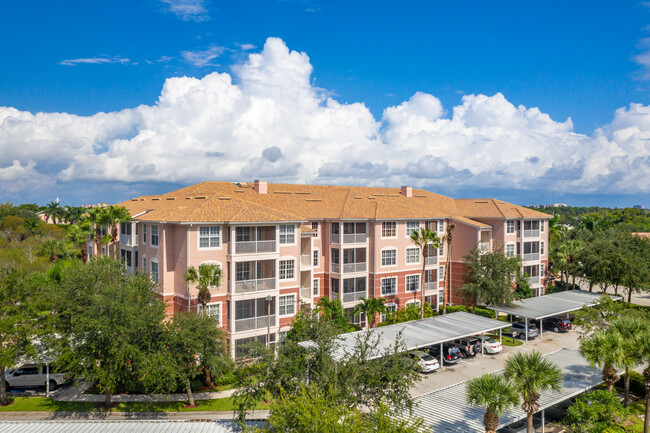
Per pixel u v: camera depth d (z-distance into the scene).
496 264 43.44
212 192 42.62
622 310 34.16
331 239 42.75
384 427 15.63
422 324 36.12
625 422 24.61
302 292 40.16
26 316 26.80
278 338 35.38
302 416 15.11
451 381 30.05
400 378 20.73
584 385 25.45
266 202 43.03
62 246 65.62
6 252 60.44
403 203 49.53
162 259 33.56
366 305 39.22
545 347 37.78
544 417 25.03
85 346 25.20
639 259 47.69
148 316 25.56
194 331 26.30
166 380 24.52
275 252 35.22
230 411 26.64
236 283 33.72
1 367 26.80
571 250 54.44
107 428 19.92
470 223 48.44
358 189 52.28
